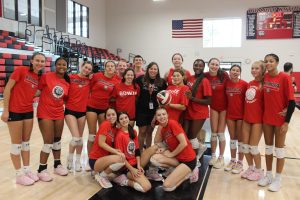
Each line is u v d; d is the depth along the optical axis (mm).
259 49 12945
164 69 14562
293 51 12492
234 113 3455
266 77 2988
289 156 4344
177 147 2928
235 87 3393
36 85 2965
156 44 14625
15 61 9156
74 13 13578
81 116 3305
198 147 3615
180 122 3518
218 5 13406
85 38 14328
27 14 11430
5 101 2805
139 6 14820
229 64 13445
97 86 3311
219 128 3684
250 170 3299
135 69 3850
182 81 3373
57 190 2869
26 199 2658
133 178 2902
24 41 10594
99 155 3033
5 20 10367
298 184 3172
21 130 2920
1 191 2818
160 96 3256
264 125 3027
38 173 3158
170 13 14242
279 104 2881
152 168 3135
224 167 3662
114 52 15445
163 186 2852
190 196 2768
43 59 2912
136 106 3531
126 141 2988
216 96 3613
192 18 13875
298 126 6957
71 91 3213
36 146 4504
